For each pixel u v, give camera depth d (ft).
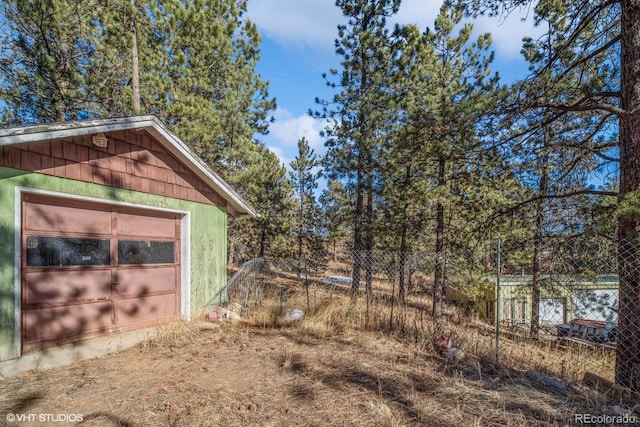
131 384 12.26
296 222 54.90
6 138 12.92
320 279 53.62
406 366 13.97
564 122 20.81
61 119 31.12
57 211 15.40
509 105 18.15
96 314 16.75
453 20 31.42
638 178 12.95
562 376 13.46
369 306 22.39
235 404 10.73
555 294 24.49
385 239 45.75
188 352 15.88
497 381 12.50
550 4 18.04
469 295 37.09
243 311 23.95
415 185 30.48
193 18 29.35
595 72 18.40
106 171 17.12
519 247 24.94
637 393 11.31
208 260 23.41
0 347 13.01
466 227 30.89
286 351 15.87
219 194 24.59
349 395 11.33
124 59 32.19
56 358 14.35
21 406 10.53
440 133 21.98
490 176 24.27
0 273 13.12
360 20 35.06
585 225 18.52
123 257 18.25
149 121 18.38
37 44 30.66
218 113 32.37
